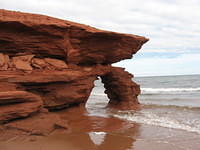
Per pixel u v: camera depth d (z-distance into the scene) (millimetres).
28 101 10719
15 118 10133
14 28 12672
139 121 14984
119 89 21797
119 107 21609
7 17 12359
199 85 67562
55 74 13438
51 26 13367
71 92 14906
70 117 15023
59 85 14133
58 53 14867
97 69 18938
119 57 20312
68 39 15211
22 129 9820
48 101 13883
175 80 100312
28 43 13469
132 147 9430
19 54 13367
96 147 9289
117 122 14516
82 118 15156
